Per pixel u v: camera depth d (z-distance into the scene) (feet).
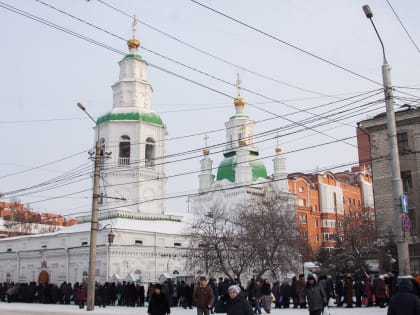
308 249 178.40
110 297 126.41
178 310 103.35
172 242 187.11
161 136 193.98
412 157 138.10
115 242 172.45
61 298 139.23
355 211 227.20
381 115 145.28
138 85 196.75
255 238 143.54
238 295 34.65
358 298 98.94
